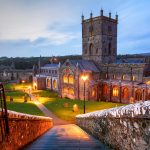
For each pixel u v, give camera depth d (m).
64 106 56.53
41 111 50.78
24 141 10.16
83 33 88.75
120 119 7.39
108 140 9.19
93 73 78.62
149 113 4.94
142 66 66.62
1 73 156.00
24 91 95.12
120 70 74.44
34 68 135.50
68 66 79.56
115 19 84.62
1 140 6.69
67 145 9.17
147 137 5.25
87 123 17.89
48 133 17.16
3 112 6.98
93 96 74.94
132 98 62.53
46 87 108.25
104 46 81.81
